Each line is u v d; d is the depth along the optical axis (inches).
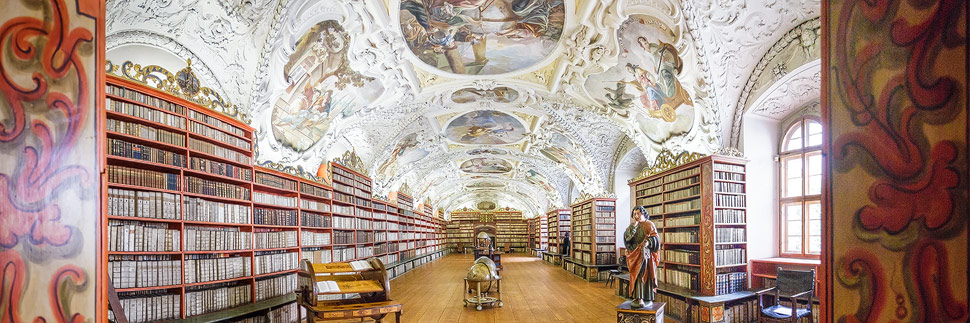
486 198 1686.8
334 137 446.6
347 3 298.4
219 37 266.8
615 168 660.1
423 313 408.5
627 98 413.1
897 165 58.6
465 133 654.5
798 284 298.7
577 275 724.0
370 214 620.7
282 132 366.0
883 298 59.5
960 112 52.4
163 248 237.6
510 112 557.3
